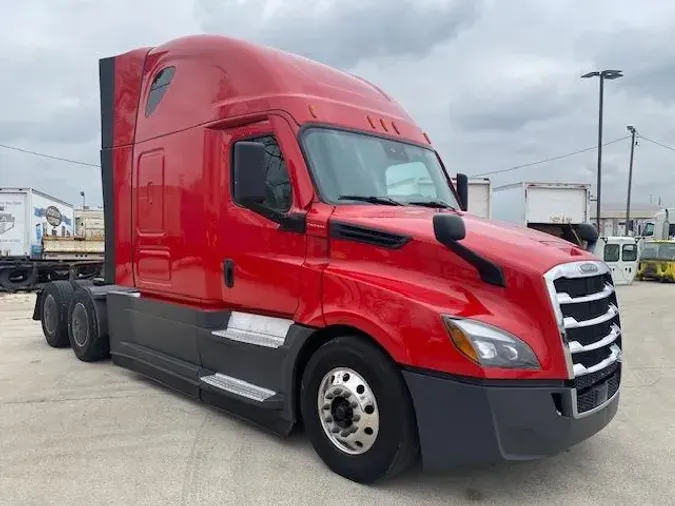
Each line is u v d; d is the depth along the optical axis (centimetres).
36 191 2234
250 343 478
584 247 518
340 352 404
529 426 349
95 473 415
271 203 481
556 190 2141
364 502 375
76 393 619
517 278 364
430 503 376
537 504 377
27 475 411
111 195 709
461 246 375
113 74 705
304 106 482
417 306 367
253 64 516
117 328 679
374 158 504
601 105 2895
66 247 2183
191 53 587
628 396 641
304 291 437
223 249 519
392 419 376
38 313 928
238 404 491
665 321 1257
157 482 401
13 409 562
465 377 349
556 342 357
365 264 413
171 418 536
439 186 558
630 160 4150
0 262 2092
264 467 426
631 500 384
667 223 3700
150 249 625
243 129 510
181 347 566
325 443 418
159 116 615
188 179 560
